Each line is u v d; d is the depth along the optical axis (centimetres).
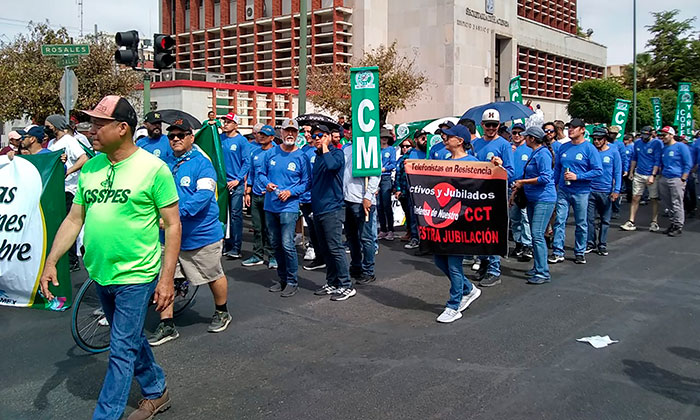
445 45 2723
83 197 370
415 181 613
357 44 2720
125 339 354
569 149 850
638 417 390
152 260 367
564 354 502
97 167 369
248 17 3025
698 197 1733
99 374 472
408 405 408
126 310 356
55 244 373
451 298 602
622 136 1534
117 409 344
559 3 3872
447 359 491
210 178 535
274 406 409
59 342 541
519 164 875
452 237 595
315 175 666
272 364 486
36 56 1842
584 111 3466
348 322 596
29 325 585
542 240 747
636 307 644
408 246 1027
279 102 2302
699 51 4253
